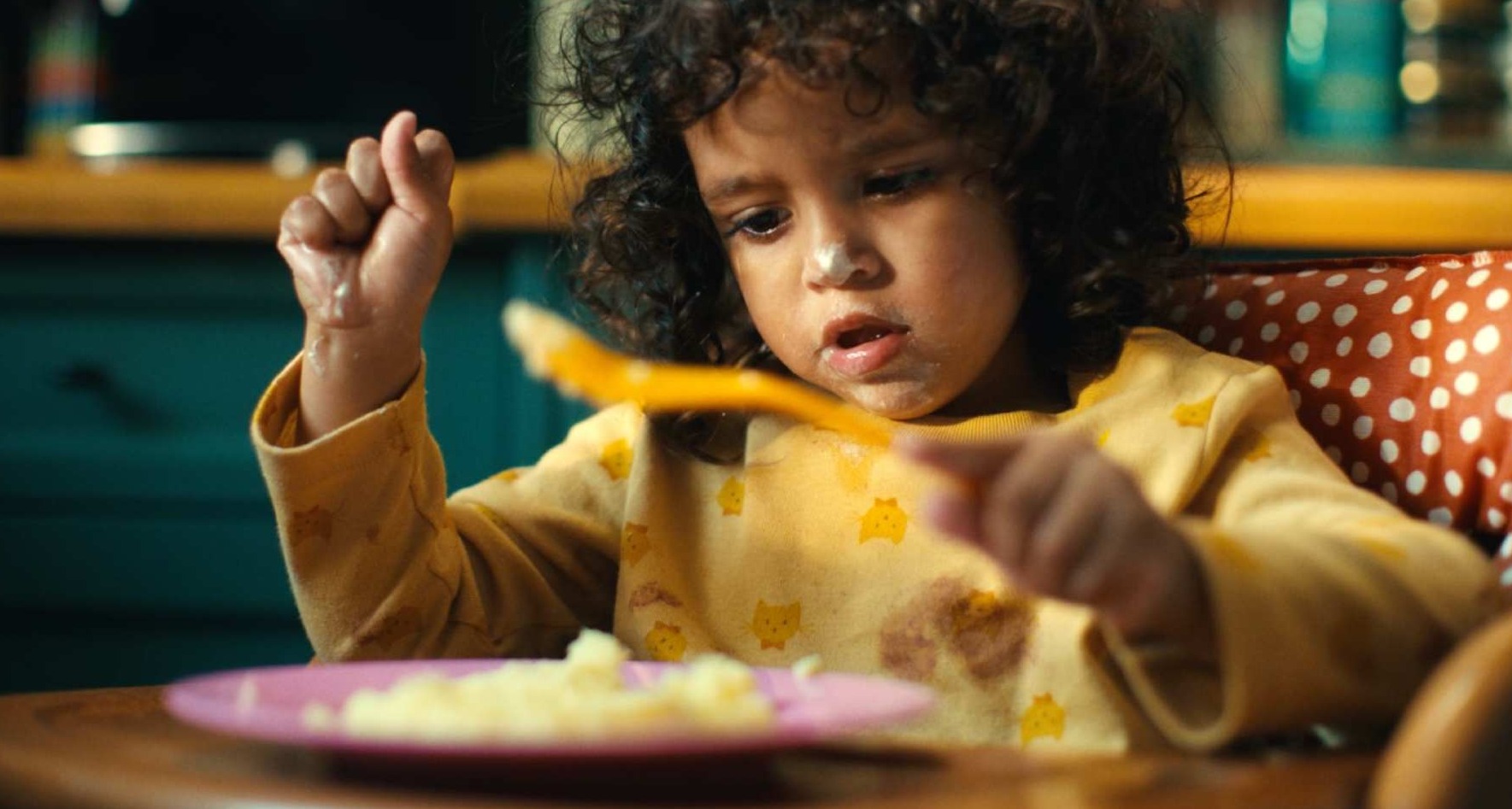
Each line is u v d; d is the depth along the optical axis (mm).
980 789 638
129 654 2121
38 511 2115
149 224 2055
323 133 2359
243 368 2092
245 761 684
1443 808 553
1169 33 1273
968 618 1002
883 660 1019
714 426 1141
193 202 2051
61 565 2113
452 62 2350
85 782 619
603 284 1307
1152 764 697
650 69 1125
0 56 2547
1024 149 1041
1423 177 2064
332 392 984
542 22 2221
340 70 2361
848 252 1006
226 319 2094
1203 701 747
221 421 2098
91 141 2406
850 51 975
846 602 1044
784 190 1015
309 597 1001
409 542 1022
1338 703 711
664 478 1126
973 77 999
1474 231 2004
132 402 2107
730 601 1076
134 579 2104
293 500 975
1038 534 661
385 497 999
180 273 2090
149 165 2350
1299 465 965
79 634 2129
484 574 1100
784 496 1089
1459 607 742
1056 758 720
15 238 2096
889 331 1023
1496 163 2613
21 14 2555
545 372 671
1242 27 2658
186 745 721
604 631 1157
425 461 1026
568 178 1844
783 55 979
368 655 1015
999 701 978
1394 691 723
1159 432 1000
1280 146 2629
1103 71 1101
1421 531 792
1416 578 741
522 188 1984
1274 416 1010
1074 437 683
